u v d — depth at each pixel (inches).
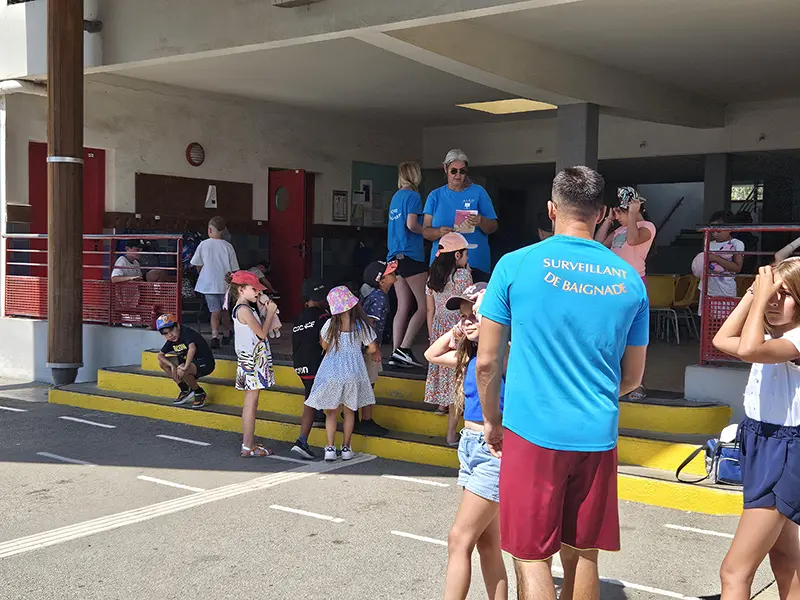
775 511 135.5
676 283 490.9
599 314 121.8
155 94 489.7
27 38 415.5
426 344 419.2
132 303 409.1
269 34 325.7
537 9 299.9
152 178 492.4
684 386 301.4
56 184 386.9
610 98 392.2
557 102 382.0
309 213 581.3
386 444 287.3
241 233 542.9
